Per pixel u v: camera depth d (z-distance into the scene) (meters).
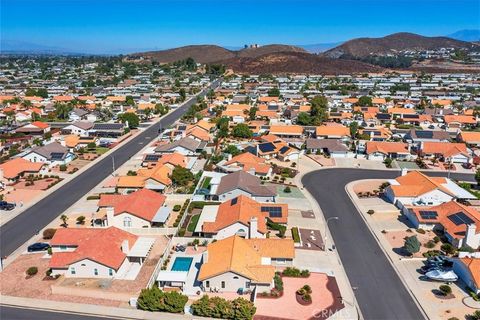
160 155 124.44
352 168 121.31
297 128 156.00
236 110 192.75
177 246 74.19
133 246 70.62
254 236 73.75
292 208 91.50
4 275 65.56
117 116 189.12
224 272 59.94
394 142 138.50
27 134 160.38
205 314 54.94
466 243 72.88
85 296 60.19
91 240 68.69
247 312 53.25
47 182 108.00
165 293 56.38
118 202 86.94
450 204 85.25
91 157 130.75
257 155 125.75
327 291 61.59
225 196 93.12
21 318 55.03
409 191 94.19
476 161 126.06
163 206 88.38
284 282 63.44
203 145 138.75
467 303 59.19
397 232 81.25
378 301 59.72
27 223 84.56
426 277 65.56
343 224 84.62
